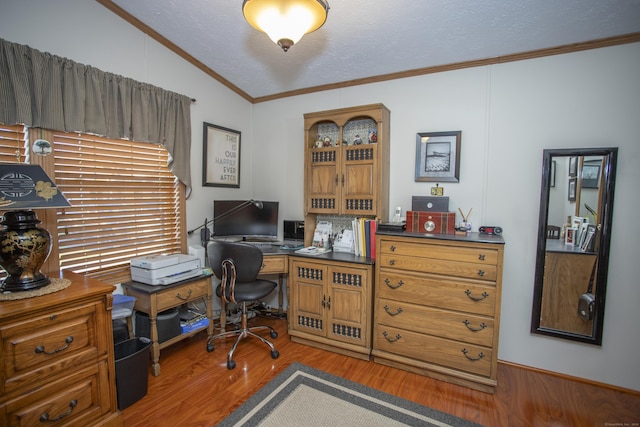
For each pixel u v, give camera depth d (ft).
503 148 7.48
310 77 9.32
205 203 9.49
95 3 6.66
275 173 10.82
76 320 4.93
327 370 7.25
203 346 8.32
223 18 7.10
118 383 5.75
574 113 6.82
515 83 7.31
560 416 5.79
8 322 4.21
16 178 4.84
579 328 6.91
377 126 8.39
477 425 5.52
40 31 5.85
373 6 6.19
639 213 6.36
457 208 8.01
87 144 6.72
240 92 10.55
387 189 8.69
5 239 4.69
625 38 6.30
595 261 6.72
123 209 7.50
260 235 9.84
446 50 7.40
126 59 7.25
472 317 6.54
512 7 5.89
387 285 7.36
